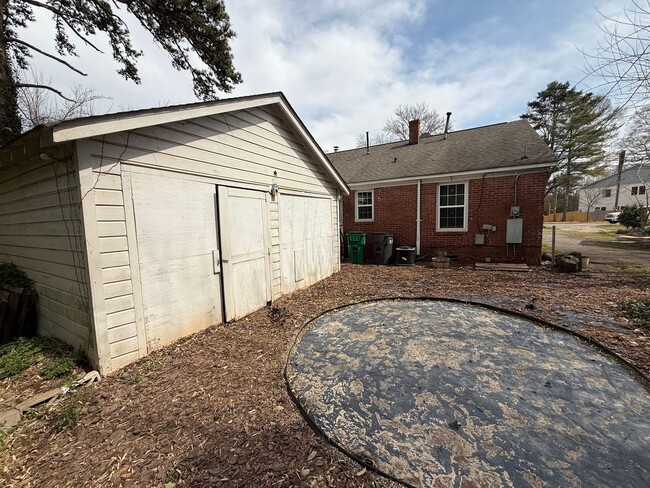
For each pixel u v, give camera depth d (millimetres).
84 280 2959
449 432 2158
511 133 10438
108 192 2949
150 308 3398
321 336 4062
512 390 2670
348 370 3111
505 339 3748
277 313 4836
